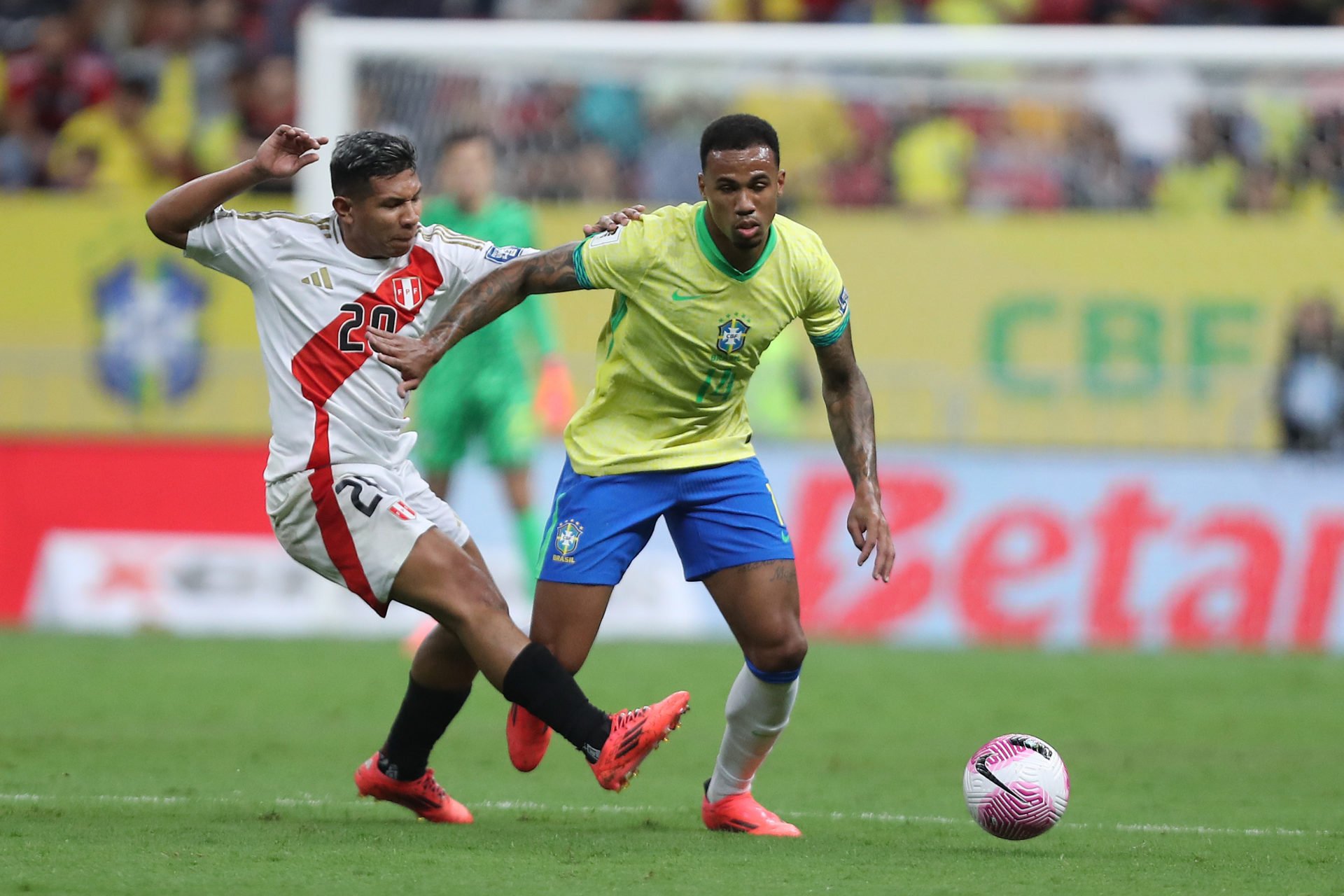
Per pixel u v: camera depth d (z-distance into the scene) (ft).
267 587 148.25
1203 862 55.83
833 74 173.47
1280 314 168.45
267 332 59.62
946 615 146.51
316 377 58.95
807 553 148.05
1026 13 203.41
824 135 174.29
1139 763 84.89
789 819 66.39
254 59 202.08
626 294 58.85
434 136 164.76
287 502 59.16
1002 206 175.11
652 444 60.75
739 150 55.42
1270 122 173.06
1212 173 173.68
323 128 149.59
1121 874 52.80
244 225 58.75
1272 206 171.83
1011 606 146.10
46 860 51.52
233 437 155.22
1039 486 147.74
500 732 93.86
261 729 90.68
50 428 165.07
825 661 128.06
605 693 107.45
